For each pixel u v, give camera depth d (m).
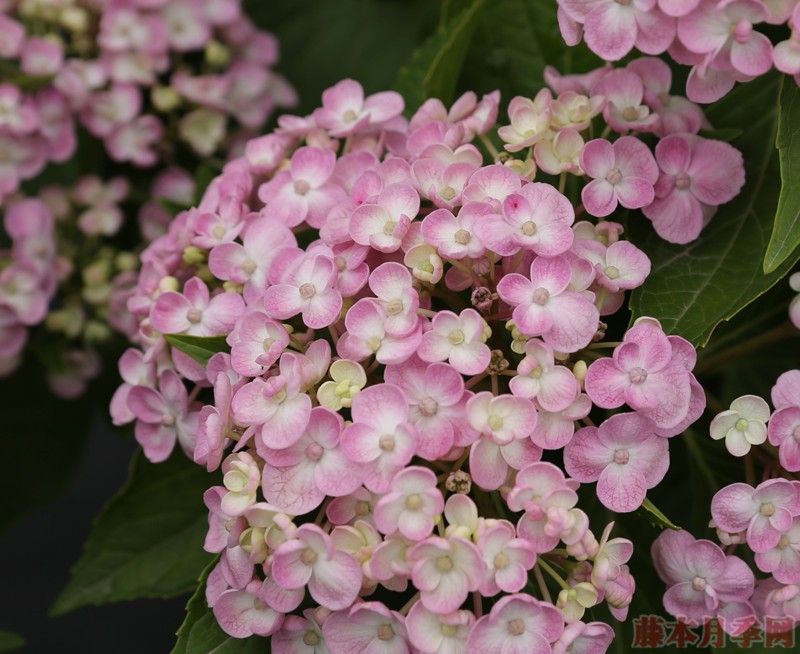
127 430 0.87
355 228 0.71
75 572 0.78
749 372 0.79
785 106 0.71
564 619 0.68
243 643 0.71
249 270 0.73
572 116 0.73
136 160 0.85
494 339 0.71
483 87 0.79
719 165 0.73
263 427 0.69
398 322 0.69
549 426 0.69
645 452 0.70
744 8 0.70
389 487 0.68
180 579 0.78
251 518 0.68
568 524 0.68
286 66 0.89
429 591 0.67
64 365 0.84
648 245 0.73
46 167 0.89
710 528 0.74
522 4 0.79
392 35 0.88
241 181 0.75
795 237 0.70
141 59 0.84
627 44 0.71
